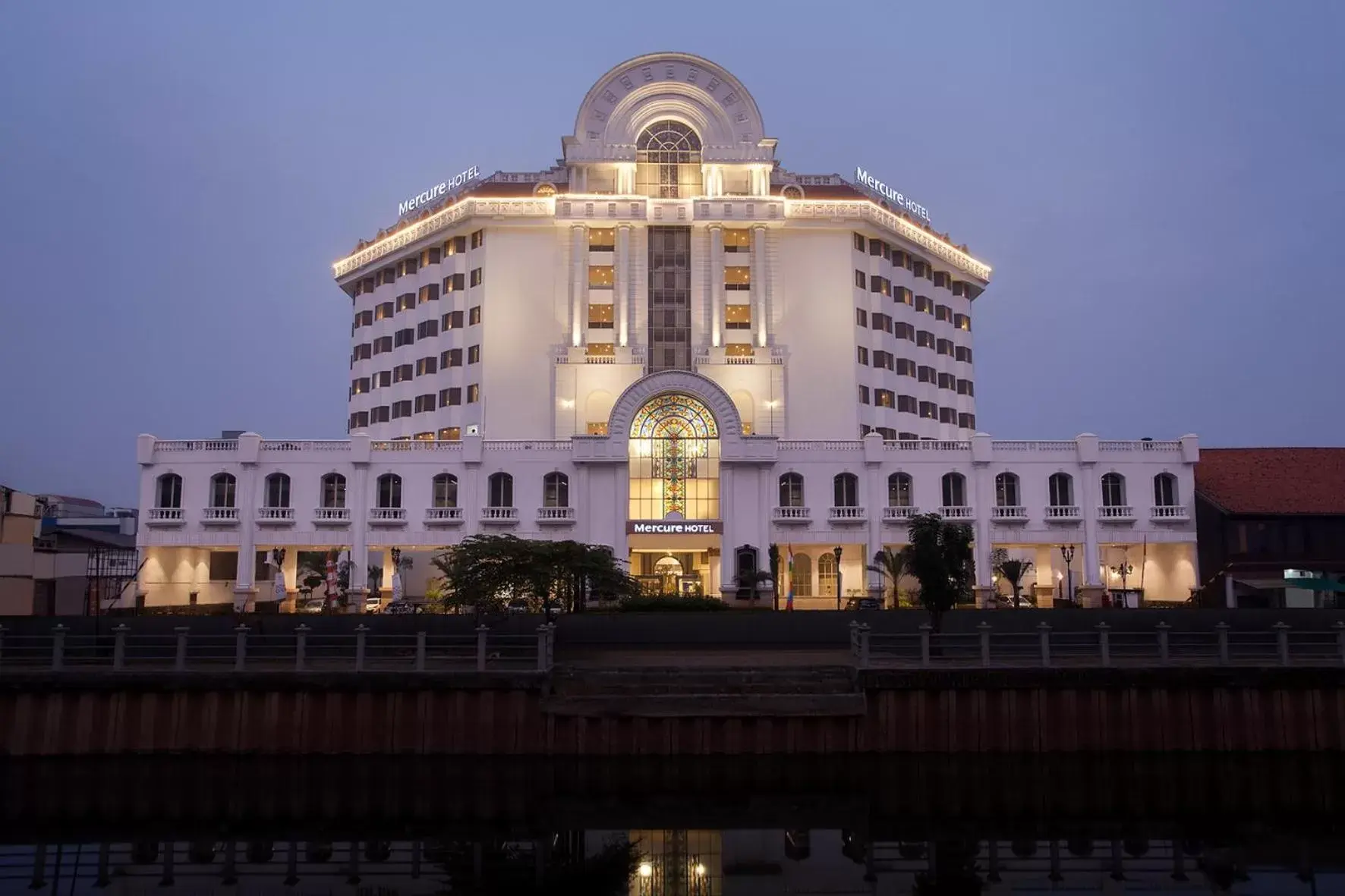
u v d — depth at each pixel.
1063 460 63.22
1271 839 28.83
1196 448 62.34
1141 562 65.12
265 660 35.81
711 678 34.25
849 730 32.88
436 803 32.38
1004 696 33.22
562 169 89.44
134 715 33.00
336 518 62.41
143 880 25.44
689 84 83.81
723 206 80.31
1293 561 58.78
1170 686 33.31
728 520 63.09
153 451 62.81
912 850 27.66
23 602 52.03
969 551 39.53
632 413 63.56
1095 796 32.59
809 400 79.94
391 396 88.31
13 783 32.53
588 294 80.75
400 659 36.03
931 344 91.38
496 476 63.56
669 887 24.66
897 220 85.19
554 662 36.47
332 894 24.28
